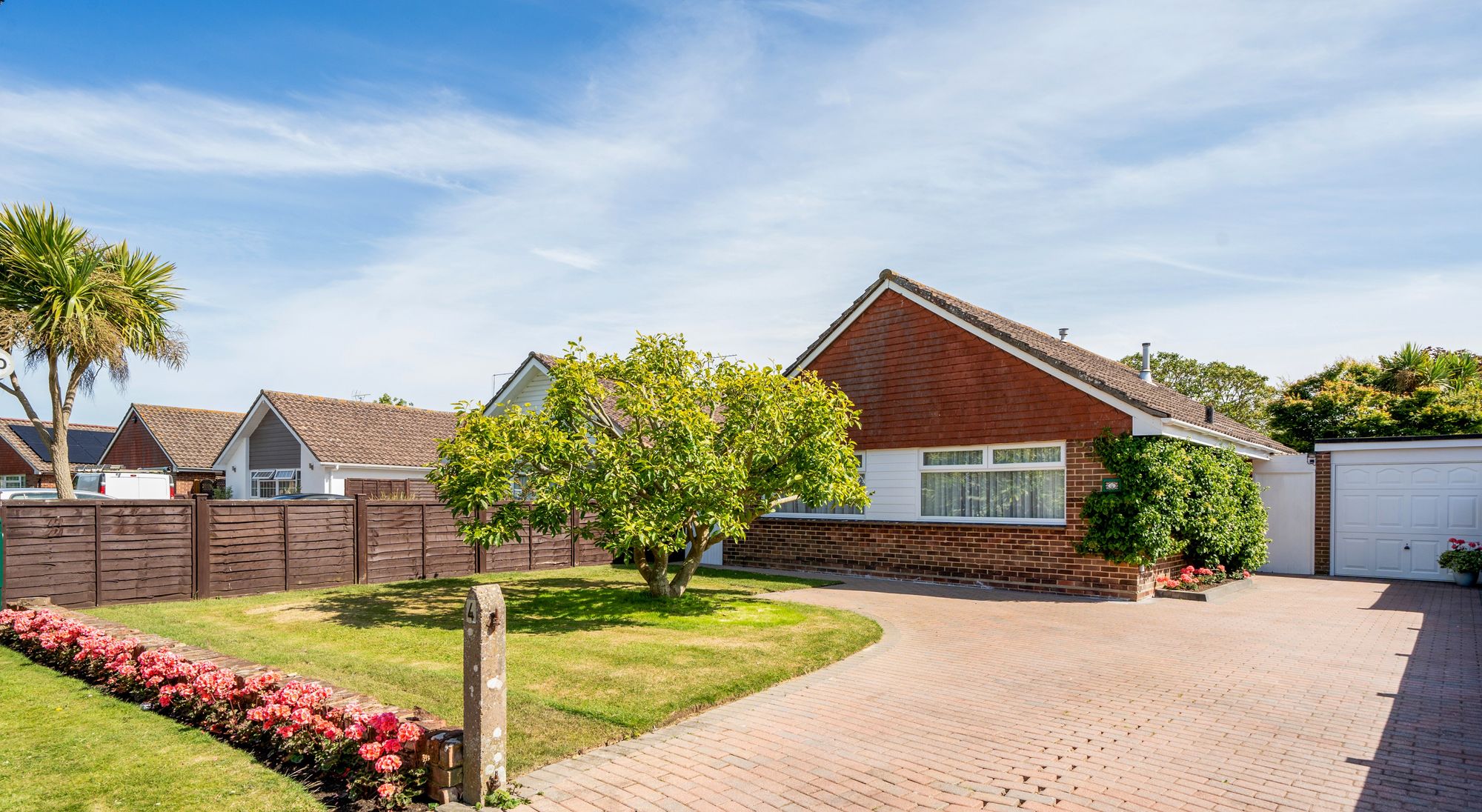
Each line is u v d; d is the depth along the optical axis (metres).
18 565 10.33
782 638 8.83
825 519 16.25
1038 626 9.98
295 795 4.54
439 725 4.87
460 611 10.73
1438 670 7.66
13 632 8.28
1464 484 15.38
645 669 7.36
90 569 10.98
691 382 11.54
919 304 15.10
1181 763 5.15
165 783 4.69
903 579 14.98
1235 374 34.22
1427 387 21.69
